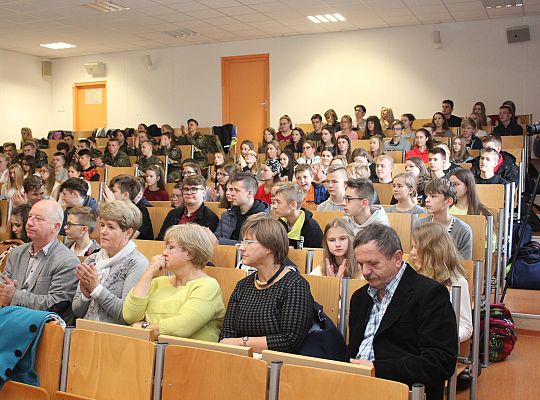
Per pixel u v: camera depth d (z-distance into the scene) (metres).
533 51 10.01
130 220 3.07
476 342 3.09
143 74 12.94
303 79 11.52
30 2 8.87
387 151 7.91
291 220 4.11
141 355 2.13
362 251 2.27
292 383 1.87
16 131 13.17
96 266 3.08
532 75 10.02
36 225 3.19
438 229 2.80
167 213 5.27
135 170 7.95
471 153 7.83
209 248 2.84
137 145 10.13
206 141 10.23
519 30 9.95
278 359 1.96
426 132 7.66
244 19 10.10
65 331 2.29
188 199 4.70
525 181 7.32
